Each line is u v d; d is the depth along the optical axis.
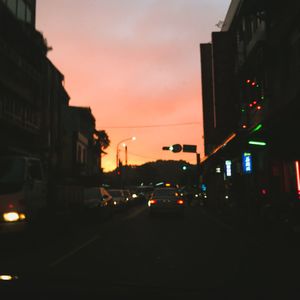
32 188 12.02
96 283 3.66
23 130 27.50
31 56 30.34
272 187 22.56
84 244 13.33
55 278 3.83
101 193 22.62
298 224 13.60
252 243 13.42
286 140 18.78
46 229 13.32
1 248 12.34
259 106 24.86
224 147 26.14
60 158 35.97
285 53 20.78
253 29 26.19
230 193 32.88
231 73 31.14
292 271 8.74
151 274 8.50
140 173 122.75
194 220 23.11
